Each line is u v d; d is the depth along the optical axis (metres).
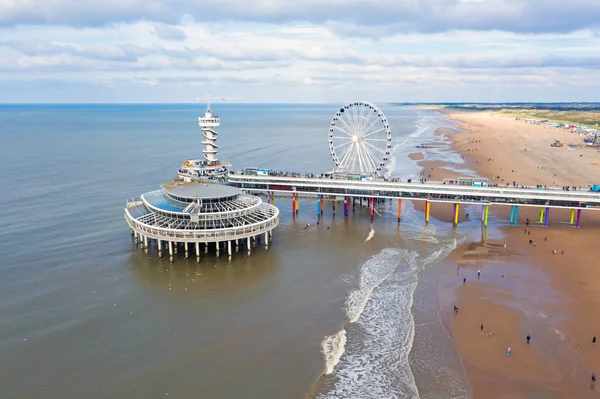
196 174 123.38
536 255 94.12
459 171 179.50
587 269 86.19
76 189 151.25
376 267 90.06
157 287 81.31
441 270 87.81
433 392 54.09
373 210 125.06
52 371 57.81
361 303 75.44
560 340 63.44
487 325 67.75
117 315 71.31
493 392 53.69
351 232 112.19
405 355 61.12
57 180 164.62
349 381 56.38
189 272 87.81
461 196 115.75
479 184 119.06
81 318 70.25
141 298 77.06
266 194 133.62
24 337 64.88
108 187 155.12
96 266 89.81
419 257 94.75
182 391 54.56
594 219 118.88
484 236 107.06
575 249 96.88
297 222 121.25
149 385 55.50
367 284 82.50
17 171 179.88
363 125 148.50
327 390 54.84
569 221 117.44
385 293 78.88
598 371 56.97
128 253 96.62
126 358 60.59
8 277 83.88
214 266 90.81
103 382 55.91
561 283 80.75
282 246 102.50
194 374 57.59
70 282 82.56
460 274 85.69
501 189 113.31
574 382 55.06
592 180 159.38
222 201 100.31
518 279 82.81
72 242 102.19
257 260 94.12
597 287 78.81
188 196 98.38
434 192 115.94
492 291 78.31
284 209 134.75
